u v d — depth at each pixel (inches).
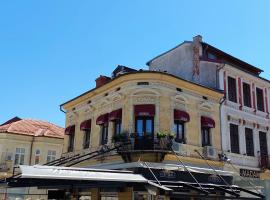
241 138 990.4
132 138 782.5
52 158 1477.6
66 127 1104.2
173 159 788.6
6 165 1365.7
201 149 866.8
